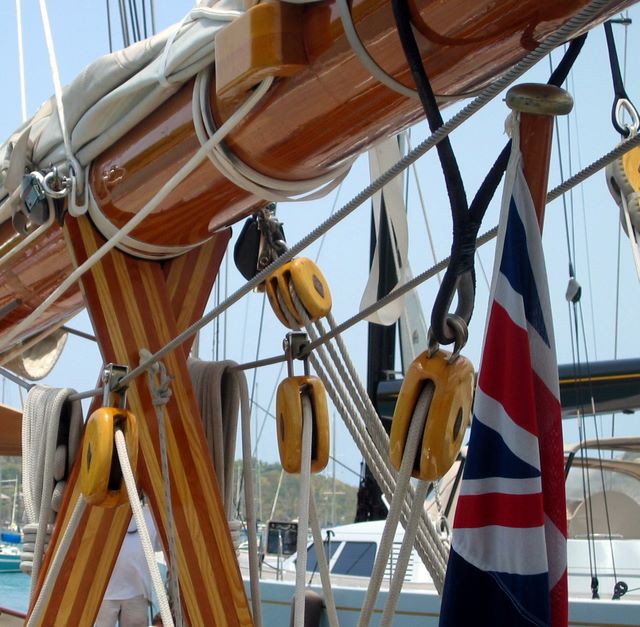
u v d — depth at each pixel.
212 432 3.30
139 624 5.62
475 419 1.79
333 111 2.23
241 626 2.83
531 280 1.81
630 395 8.02
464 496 1.76
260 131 2.37
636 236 2.43
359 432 2.79
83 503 2.64
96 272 2.96
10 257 3.16
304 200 2.71
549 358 1.79
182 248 3.01
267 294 2.97
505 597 1.70
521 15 1.84
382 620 1.96
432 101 1.84
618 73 2.06
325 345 2.88
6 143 3.36
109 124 2.78
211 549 2.86
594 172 1.93
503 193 1.78
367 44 2.02
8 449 5.70
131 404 2.89
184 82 2.55
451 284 1.79
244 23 2.19
